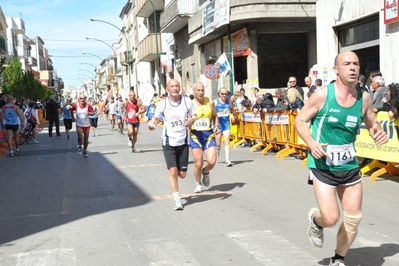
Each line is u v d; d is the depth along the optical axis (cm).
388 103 890
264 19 2119
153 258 506
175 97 729
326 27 1675
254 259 492
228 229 605
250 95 2191
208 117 822
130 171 1123
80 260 510
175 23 3120
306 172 1022
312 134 421
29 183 1025
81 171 1162
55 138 2405
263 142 1404
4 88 3406
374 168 1002
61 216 711
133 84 6288
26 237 609
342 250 436
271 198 777
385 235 563
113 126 2938
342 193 426
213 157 823
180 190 872
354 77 390
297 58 2386
